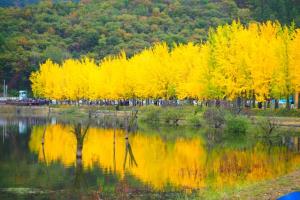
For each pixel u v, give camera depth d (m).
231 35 79.25
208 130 67.00
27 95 188.12
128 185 31.42
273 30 82.12
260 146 49.81
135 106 114.44
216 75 77.38
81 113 111.88
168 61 98.00
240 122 62.09
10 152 46.94
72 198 28.02
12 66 191.88
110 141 55.38
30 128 74.44
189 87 86.81
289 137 57.47
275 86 73.00
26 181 33.00
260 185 28.25
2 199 27.78
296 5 193.50
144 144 52.66
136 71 104.62
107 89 115.81
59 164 40.00
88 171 36.81
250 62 73.69
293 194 17.33
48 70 146.88
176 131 66.81
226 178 33.12
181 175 34.66
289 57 72.00
